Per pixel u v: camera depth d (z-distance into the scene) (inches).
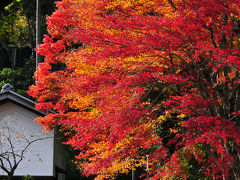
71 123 524.4
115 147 505.7
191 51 425.1
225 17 409.4
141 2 464.1
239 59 353.7
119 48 407.8
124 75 452.4
